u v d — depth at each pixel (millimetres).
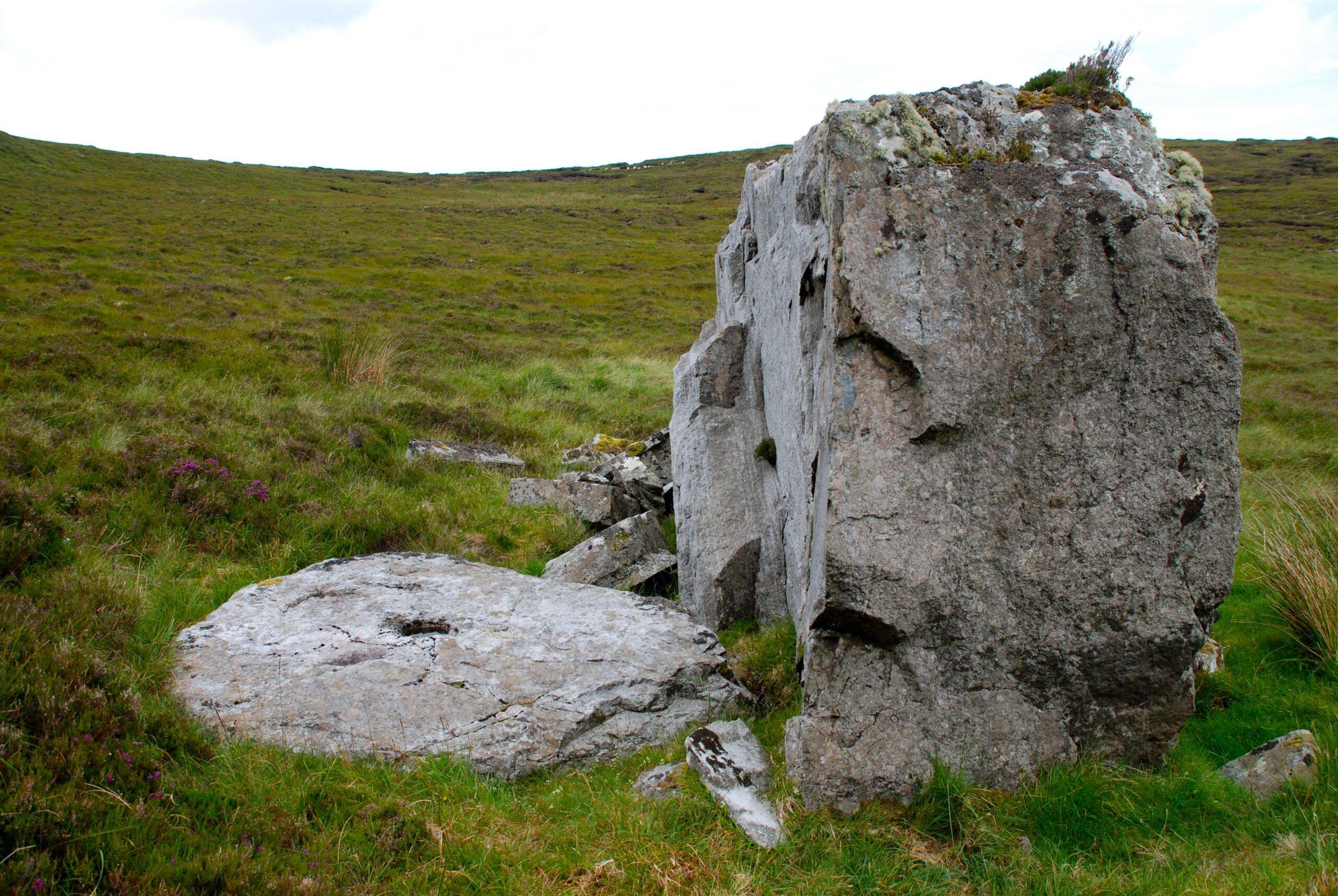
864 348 4008
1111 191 4105
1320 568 5652
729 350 7328
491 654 5020
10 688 3826
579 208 69875
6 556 5430
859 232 4023
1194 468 4051
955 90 4391
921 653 3967
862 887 3443
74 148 73750
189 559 6711
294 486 8352
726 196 87062
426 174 107438
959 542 3926
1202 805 3879
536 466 10820
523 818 3891
